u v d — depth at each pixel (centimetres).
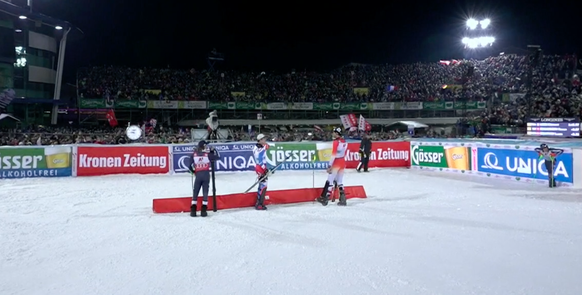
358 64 5147
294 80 4291
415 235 675
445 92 3719
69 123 3484
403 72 4422
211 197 920
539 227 724
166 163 1648
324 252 588
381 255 571
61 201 1032
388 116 3744
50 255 591
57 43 3547
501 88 3581
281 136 2758
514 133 2648
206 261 556
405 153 1883
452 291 443
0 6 2811
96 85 3638
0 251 610
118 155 1611
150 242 653
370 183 1352
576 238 648
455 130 3172
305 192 1019
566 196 1070
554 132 2278
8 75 3016
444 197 1064
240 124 3603
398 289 450
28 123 3206
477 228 719
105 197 1093
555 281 469
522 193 1127
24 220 816
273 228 738
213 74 4222
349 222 778
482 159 1521
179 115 3600
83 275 509
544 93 3102
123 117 3491
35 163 1521
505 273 496
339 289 453
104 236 693
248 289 457
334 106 3741
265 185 929
